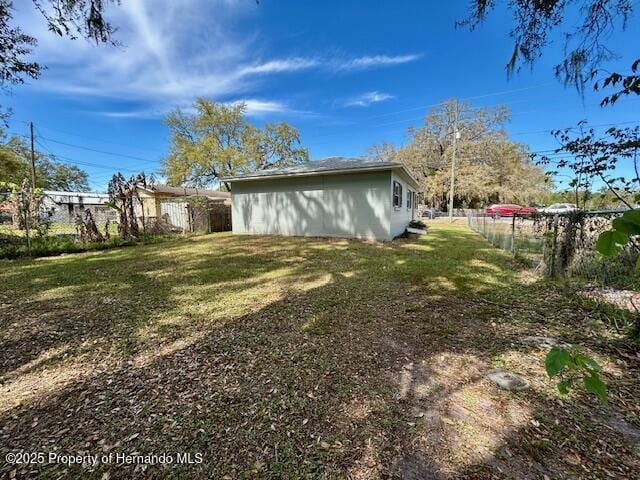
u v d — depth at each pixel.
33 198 8.78
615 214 3.96
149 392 2.10
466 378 2.22
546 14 2.79
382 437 1.67
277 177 10.51
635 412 1.82
